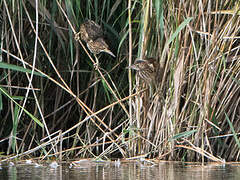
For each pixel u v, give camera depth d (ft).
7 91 36.04
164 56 32.78
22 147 35.60
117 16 36.19
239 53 34.99
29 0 34.22
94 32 33.53
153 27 32.76
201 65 33.30
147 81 33.32
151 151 34.30
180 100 35.42
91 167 30.91
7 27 35.83
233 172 28.63
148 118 34.94
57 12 35.68
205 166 31.68
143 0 32.01
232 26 32.76
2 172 28.32
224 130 36.29
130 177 26.21
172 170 29.43
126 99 36.27
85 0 36.04
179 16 31.81
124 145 36.11
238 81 33.53
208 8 31.53
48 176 26.58
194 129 34.37
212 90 33.27
